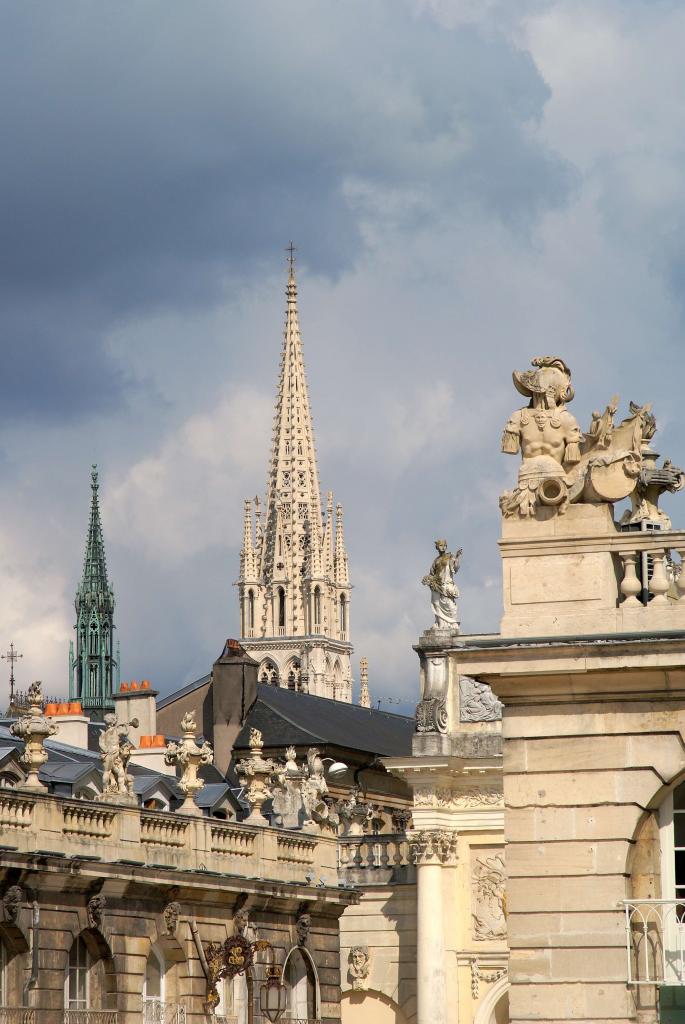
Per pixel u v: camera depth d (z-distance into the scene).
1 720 118.75
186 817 96.81
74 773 97.81
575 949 51.53
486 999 114.94
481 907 116.06
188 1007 94.69
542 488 53.34
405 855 120.44
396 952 119.75
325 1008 107.19
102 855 89.56
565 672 51.88
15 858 83.06
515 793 52.38
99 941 89.12
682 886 51.75
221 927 98.56
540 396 54.22
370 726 166.00
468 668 52.56
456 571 120.12
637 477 52.84
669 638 51.16
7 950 84.31
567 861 51.78
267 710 152.75
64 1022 85.56
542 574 53.06
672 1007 51.25
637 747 51.69
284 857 104.94
